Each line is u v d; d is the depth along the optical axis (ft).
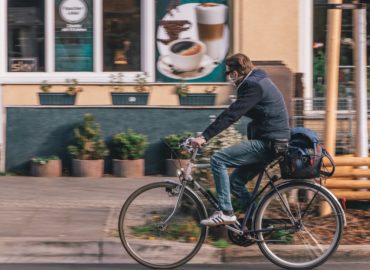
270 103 37.47
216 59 65.77
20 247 41.34
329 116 47.16
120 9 65.72
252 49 65.05
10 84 65.10
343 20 66.74
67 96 65.36
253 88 37.11
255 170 38.78
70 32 65.77
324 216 39.32
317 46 65.67
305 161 38.01
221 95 65.26
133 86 65.36
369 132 58.59
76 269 38.81
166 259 39.27
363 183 46.80
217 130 37.42
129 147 60.80
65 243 41.34
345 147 54.90
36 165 60.75
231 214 38.22
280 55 65.21
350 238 42.83
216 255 41.09
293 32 65.05
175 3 65.41
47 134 61.67
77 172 60.75
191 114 62.03
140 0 65.72
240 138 51.44
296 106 58.34
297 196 39.19
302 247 39.29
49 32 65.51
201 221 38.34
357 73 47.70
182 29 65.62
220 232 42.24
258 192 38.99
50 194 54.08
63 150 61.87
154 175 61.93
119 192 55.06
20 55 65.67
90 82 65.62
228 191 38.06
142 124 62.03
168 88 65.57
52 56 65.62
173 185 38.81
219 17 65.31
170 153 61.31
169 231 39.50
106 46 66.08
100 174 60.95
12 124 61.52
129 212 39.42
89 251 41.37
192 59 65.82
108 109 61.82
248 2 64.64
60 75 65.67
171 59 65.87
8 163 61.77
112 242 41.37
